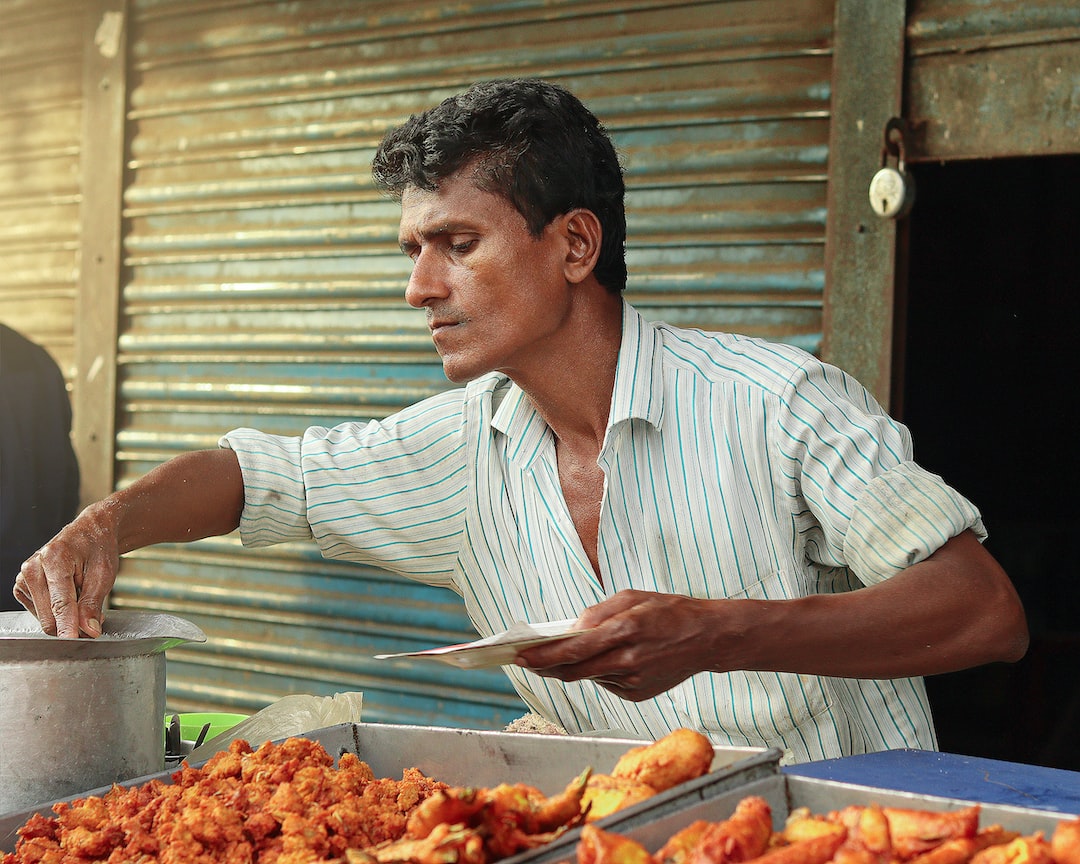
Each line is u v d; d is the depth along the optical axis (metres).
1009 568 4.64
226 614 3.87
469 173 1.58
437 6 3.48
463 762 1.42
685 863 0.92
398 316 3.61
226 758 1.37
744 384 1.70
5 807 1.39
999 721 4.33
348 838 1.16
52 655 1.41
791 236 3.02
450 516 1.89
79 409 4.11
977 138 2.77
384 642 3.63
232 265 3.86
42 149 4.18
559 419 1.77
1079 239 4.93
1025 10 2.69
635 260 3.20
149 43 3.99
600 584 1.80
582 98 3.26
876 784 1.24
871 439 1.61
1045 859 0.87
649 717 1.78
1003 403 4.99
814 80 2.96
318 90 3.70
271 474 1.89
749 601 1.38
